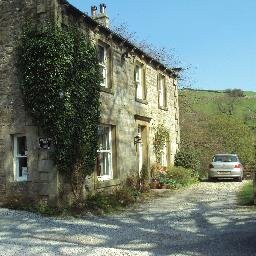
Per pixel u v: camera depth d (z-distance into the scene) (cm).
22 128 1203
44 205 1140
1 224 973
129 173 1597
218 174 2189
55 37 1149
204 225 985
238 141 3125
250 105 4931
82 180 1229
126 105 1605
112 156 1491
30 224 974
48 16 1175
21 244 785
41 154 1170
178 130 2334
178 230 934
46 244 784
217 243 794
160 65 2025
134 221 1046
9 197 1212
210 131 3192
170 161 2148
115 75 1527
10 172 1224
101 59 1481
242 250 732
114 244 802
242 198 1442
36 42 1155
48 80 1141
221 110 4506
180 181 1922
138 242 818
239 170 2186
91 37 1375
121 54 1591
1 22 1249
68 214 1112
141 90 1806
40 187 1166
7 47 1238
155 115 1950
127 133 1600
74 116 1183
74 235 870
